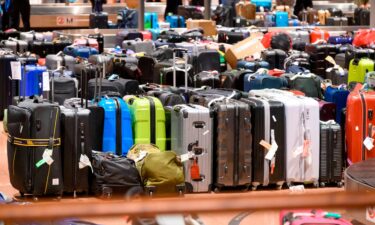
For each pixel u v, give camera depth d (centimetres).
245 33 1956
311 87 1222
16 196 972
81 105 1045
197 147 1005
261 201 274
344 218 699
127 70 1423
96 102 1066
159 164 955
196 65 1516
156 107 1048
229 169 1012
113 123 1035
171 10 2572
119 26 2328
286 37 1848
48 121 940
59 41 1769
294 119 1032
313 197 276
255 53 1605
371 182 806
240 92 1140
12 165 950
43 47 1733
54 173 945
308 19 2697
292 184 1048
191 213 271
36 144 938
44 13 2506
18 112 941
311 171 1045
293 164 1038
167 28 2186
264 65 1495
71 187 964
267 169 1027
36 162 940
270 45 1844
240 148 1013
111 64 1426
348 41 1950
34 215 264
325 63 1664
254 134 1023
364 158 1052
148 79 1470
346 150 1066
